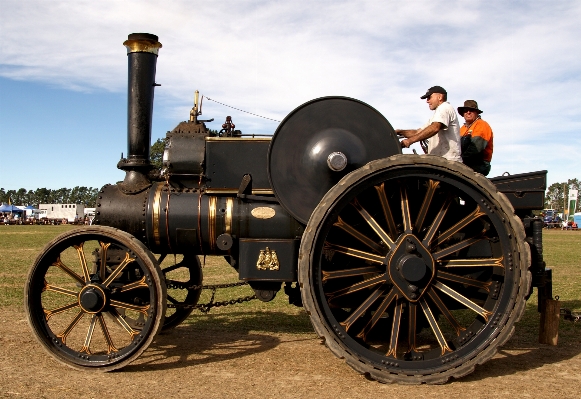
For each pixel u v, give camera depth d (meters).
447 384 4.45
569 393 4.26
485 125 5.68
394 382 4.38
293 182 4.88
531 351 5.56
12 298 8.38
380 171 4.45
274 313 7.63
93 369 4.66
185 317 6.24
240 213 5.06
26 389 4.21
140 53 5.50
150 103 5.57
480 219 5.02
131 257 4.75
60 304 8.00
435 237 5.11
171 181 5.30
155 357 5.23
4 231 37.62
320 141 4.86
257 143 5.15
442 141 5.18
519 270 4.40
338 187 4.44
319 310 4.39
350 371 4.81
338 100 4.93
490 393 4.25
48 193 154.00
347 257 5.29
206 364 5.00
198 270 6.34
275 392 4.23
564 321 7.06
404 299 4.71
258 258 4.82
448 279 4.68
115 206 5.19
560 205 105.69
